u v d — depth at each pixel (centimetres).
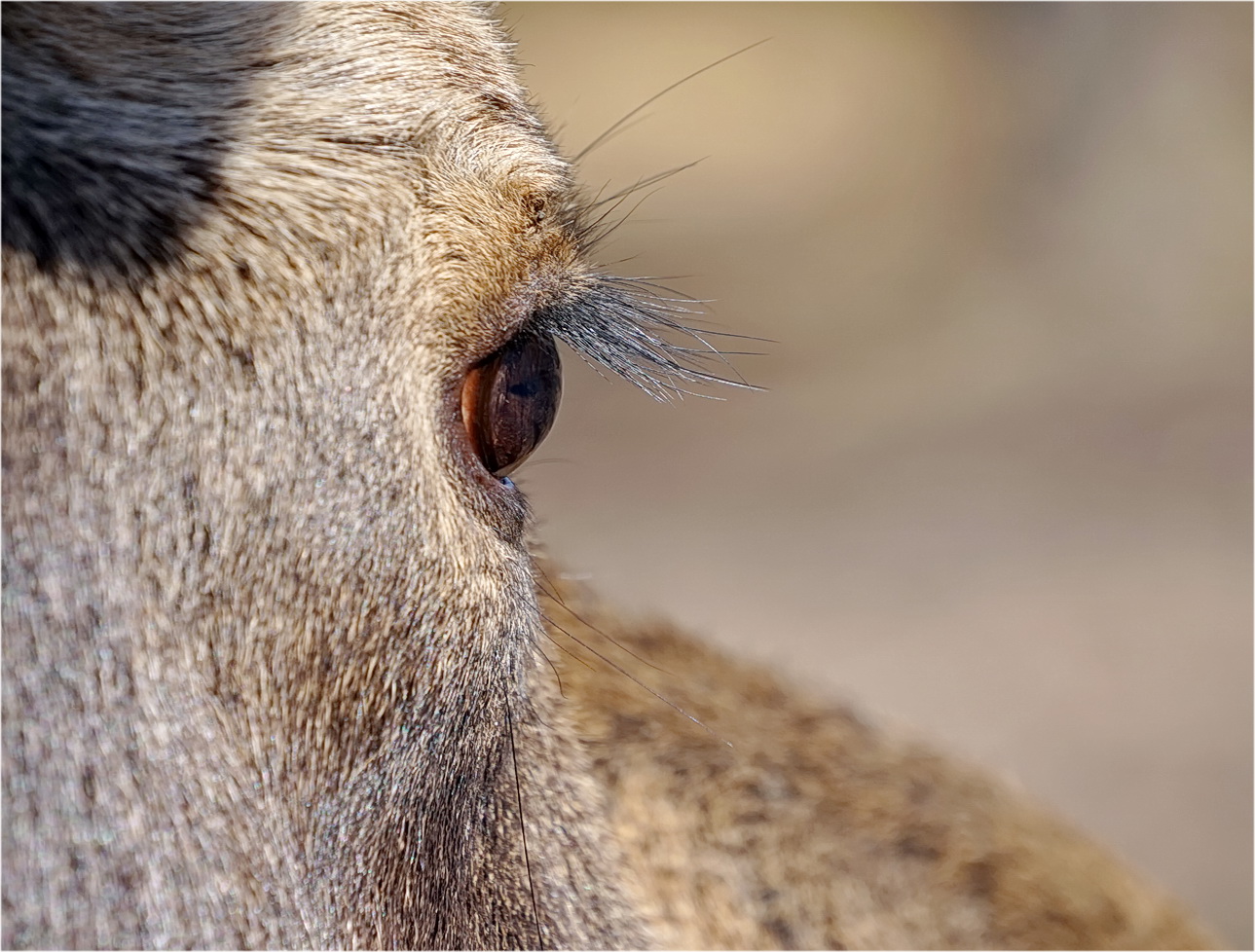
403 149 423
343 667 418
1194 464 2550
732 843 809
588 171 4197
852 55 4850
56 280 361
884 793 897
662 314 587
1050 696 1962
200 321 381
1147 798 1759
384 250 416
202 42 398
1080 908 899
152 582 373
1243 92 2941
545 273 477
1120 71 3100
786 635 2120
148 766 369
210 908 380
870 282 3419
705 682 891
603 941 621
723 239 3738
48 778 352
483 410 463
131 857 363
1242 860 1662
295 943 407
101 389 366
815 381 3056
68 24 372
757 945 800
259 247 392
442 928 481
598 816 662
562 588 796
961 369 3017
